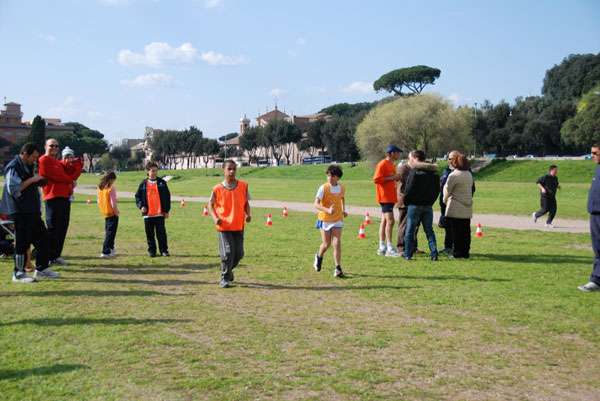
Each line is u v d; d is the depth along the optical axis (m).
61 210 9.47
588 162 53.59
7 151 135.25
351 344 5.11
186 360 4.62
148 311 6.29
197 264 9.78
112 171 10.67
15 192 7.83
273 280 8.25
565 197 30.44
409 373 4.39
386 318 6.04
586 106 64.12
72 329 5.48
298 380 4.20
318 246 12.08
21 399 3.79
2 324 5.66
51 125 155.38
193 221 18.38
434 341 5.22
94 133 165.88
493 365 4.59
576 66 98.75
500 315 6.15
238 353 4.83
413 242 10.38
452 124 58.75
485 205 25.20
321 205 8.56
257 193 38.75
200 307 6.52
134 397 3.86
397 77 94.75
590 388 4.14
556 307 6.52
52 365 4.46
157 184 10.64
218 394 3.93
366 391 4.01
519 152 86.75
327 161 103.12
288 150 123.00
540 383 4.22
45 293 7.25
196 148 125.62
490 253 11.07
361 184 49.88
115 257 10.59
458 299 6.93
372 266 9.48
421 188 9.92
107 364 4.51
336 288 7.66
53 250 9.51
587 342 5.21
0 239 10.55
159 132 131.75
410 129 58.91
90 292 7.34
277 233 14.62
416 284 7.90
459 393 4.00
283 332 5.49
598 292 7.32
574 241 13.06
